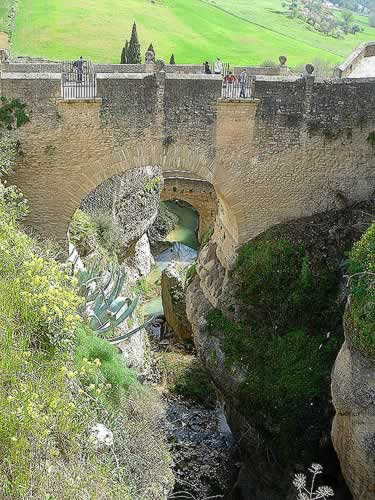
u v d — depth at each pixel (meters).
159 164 19.95
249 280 20.88
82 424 10.38
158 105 19.28
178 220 45.16
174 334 28.83
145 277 35.47
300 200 21.28
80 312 16.17
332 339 19.44
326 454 17.69
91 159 19.45
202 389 24.48
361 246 17.06
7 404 9.28
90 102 18.75
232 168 20.42
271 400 18.72
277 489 18.81
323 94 20.06
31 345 11.01
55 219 19.92
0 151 18.22
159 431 15.19
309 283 20.36
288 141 20.41
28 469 8.73
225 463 21.11
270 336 20.33
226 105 19.56
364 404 14.78
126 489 10.20
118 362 14.34
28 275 11.92
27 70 24.64
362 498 15.53
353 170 21.12
